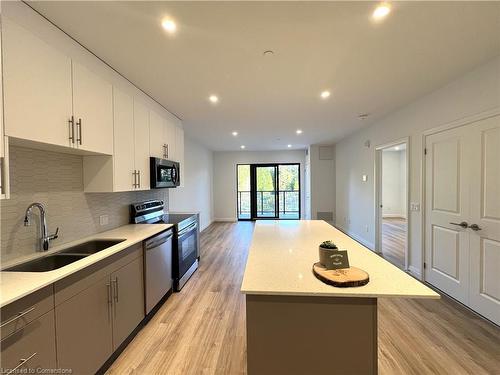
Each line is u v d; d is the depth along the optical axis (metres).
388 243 5.20
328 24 1.62
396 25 1.64
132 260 2.14
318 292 1.14
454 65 2.25
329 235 2.32
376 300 1.20
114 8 1.45
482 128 2.29
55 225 1.99
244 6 1.44
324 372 1.23
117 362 1.85
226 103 3.24
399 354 1.89
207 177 7.48
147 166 2.91
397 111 3.63
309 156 7.04
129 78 2.46
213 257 4.48
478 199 2.36
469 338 2.06
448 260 2.76
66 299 1.41
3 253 1.59
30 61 1.44
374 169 4.48
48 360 1.29
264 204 8.34
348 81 2.57
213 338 2.13
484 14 1.53
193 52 1.97
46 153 1.90
